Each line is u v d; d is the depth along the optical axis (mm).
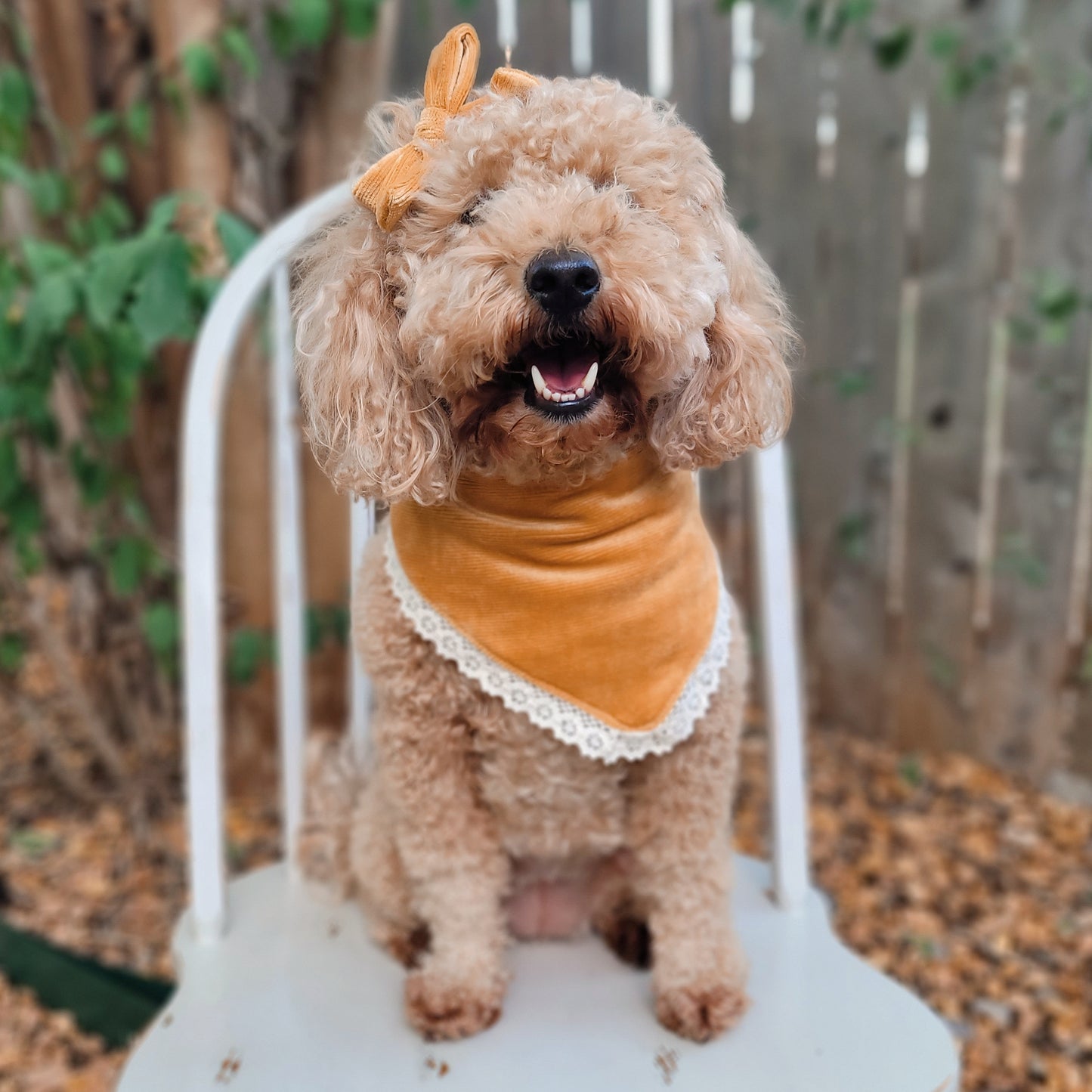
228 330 667
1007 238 1049
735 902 664
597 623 540
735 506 1294
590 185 502
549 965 618
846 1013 562
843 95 1091
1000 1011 912
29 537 1017
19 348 818
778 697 659
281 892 688
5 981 928
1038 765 1194
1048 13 979
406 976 605
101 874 1068
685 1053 538
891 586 1243
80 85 998
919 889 1058
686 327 500
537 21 1108
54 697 1362
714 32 1116
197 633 638
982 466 1129
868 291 1142
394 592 562
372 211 522
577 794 577
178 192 974
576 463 536
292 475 707
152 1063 536
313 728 1158
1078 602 1116
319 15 861
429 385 531
